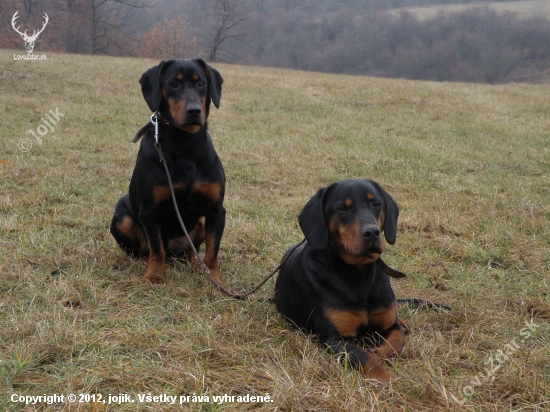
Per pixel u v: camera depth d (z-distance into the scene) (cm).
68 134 454
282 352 183
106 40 2103
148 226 230
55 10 1945
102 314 201
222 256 259
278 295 208
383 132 582
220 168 234
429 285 236
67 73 799
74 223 277
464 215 315
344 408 157
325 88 857
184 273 237
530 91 939
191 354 178
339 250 184
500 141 557
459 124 641
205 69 235
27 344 177
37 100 599
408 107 746
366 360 171
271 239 274
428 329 200
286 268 204
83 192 318
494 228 292
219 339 188
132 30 2327
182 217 234
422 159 445
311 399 160
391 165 421
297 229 290
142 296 217
